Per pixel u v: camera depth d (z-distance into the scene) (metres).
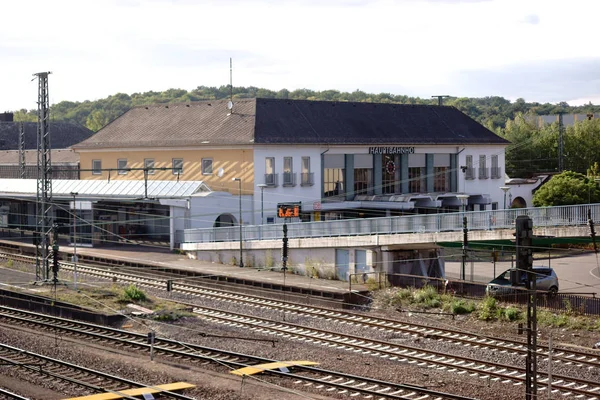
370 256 54.53
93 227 75.31
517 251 25.34
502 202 95.88
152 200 70.62
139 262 63.66
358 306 46.41
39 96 55.09
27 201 85.31
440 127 93.06
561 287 52.66
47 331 39.88
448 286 48.97
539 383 28.67
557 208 48.31
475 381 29.45
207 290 53.31
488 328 39.50
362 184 84.38
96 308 43.88
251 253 63.06
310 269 58.06
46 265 54.03
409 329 39.12
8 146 132.00
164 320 42.31
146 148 84.44
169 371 30.83
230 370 31.09
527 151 125.19
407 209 82.31
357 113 88.25
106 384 29.00
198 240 68.38
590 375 30.36
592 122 129.00
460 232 51.44
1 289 49.47
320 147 80.25
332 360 32.72
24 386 28.64
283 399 26.80
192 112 86.88
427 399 26.75
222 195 73.50
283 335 39.19
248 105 82.31
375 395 27.16
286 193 77.69
